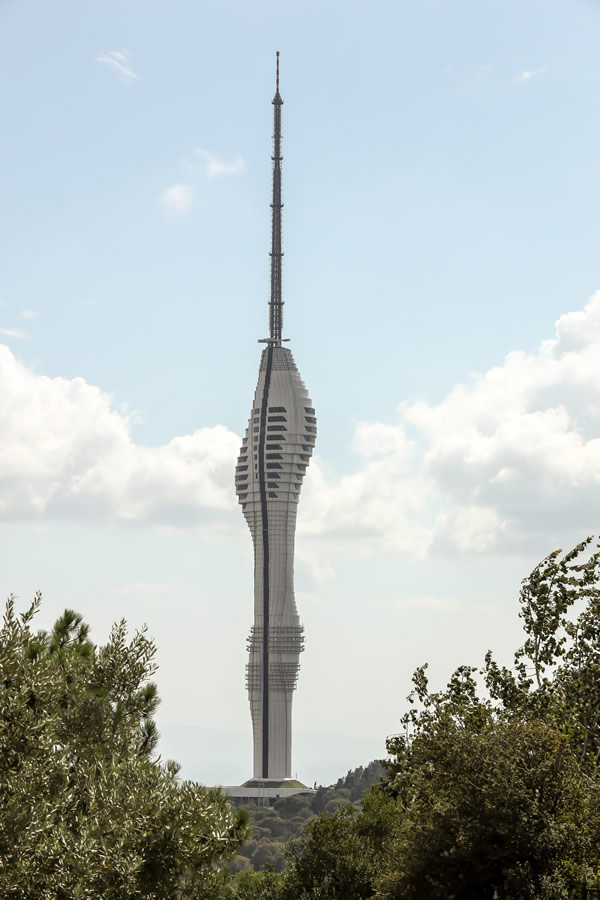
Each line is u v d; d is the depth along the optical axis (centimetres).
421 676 5041
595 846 4069
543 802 4166
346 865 7888
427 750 4384
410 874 4284
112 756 3947
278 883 8200
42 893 3378
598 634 4988
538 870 4047
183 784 3784
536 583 5094
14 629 3847
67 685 4166
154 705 4256
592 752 4834
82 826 3575
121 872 3466
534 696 5028
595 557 5053
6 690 3691
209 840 3731
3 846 3397
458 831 4206
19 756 3634
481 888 4197
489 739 4356
